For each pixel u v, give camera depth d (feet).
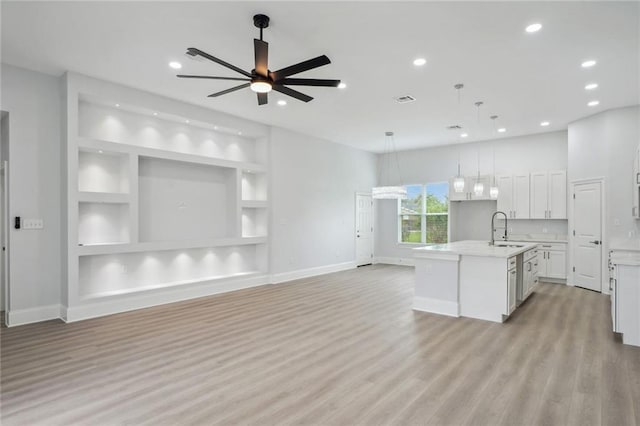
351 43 11.87
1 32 11.25
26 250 14.20
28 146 14.26
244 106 18.74
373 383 9.21
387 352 11.28
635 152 18.37
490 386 9.04
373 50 12.35
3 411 7.86
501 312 14.38
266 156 22.52
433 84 15.46
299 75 14.48
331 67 13.74
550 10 9.89
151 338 12.53
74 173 14.60
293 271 24.12
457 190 17.78
